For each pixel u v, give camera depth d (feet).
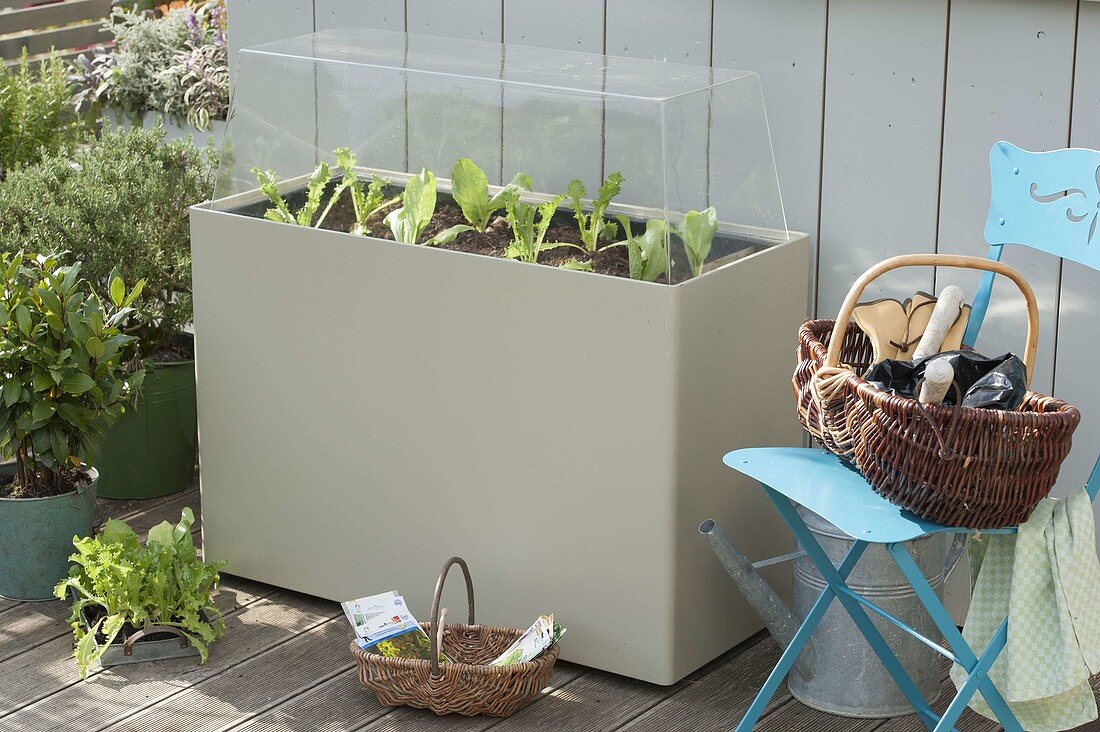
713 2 10.67
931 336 8.30
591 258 9.56
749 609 10.52
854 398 7.89
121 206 12.76
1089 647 7.81
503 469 9.98
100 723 9.43
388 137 10.33
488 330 9.77
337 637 10.66
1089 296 9.67
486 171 10.04
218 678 10.03
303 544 11.09
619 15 11.10
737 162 9.94
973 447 7.34
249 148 10.89
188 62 18.15
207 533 11.57
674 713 9.61
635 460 9.44
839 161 10.42
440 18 11.95
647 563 9.58
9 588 11.17
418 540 10.51
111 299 11.95
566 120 9.61
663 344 9.11
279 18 12.76
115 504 12.97
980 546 8.43
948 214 10.07
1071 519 7.82
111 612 10.19
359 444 10.59
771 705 9.72
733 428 9.91
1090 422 9.87
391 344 10.22
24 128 18.24
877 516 7.74
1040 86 9.55
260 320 10.80
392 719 9.49
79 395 10.89
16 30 20.83
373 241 10.12
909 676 9.43
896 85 10.07
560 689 9.91
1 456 11.59
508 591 10.22
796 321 10.44
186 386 12.97
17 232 12.46
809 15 10.29
